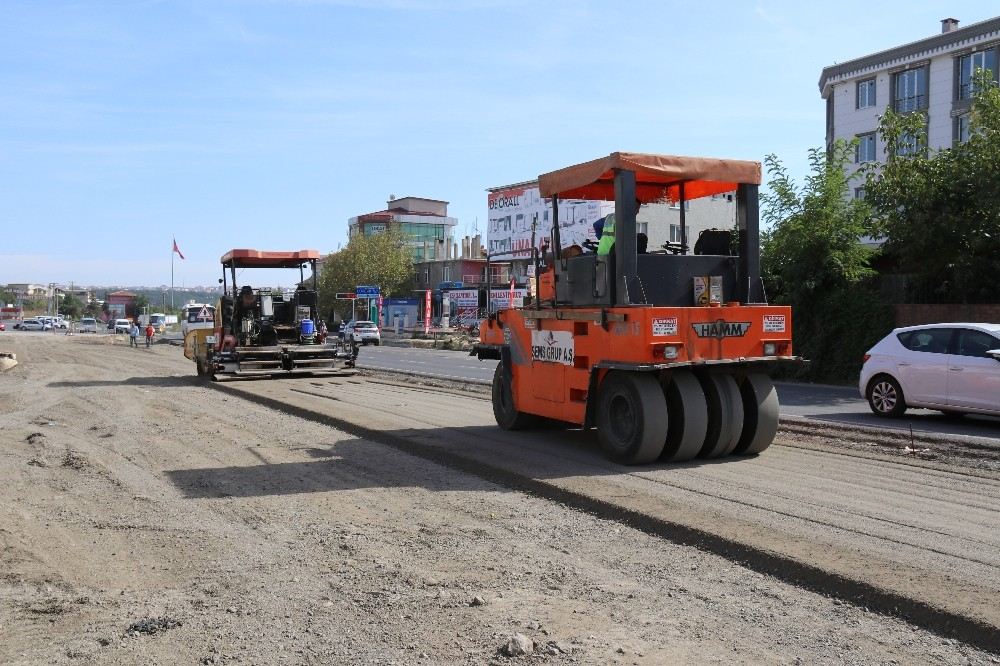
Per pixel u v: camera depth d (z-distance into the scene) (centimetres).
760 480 855
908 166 2302
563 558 613
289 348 2280
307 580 572
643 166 958
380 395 1797
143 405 1664
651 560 607
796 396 1931
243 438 1199
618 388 952
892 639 464
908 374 1397
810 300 2409
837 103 4703
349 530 698
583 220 1515
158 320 8312
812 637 466
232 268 2322
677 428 947
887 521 682
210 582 571
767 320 981
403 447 1101
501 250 7094
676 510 714
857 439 1136
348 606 521
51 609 521
